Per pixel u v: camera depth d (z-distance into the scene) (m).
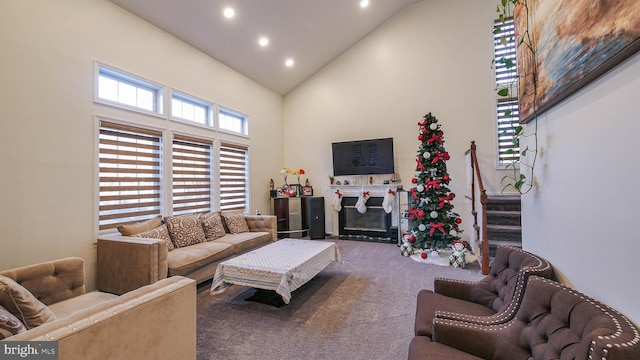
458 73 5.43
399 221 5.45
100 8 3.24
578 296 1.17
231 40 4.67
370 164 5.96
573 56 1.29
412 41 5.77
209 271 3.47
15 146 2.58
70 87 2.97
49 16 2.81
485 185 5.20
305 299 2.98
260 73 5.80
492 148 5.18
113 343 1.24
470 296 1.97
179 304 1.57
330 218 6.50
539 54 1.67
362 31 5.93
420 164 4.63
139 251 2.79
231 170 5.39
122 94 3.60
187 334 1.62
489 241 4.01
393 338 2.22
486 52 5.26
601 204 1.18
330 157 6.51
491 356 1.35
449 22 5.50
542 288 1.34
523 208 2.13
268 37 4.93
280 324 2.47
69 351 1.09
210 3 3.88
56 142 2.85
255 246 4.25
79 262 2.38
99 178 3.24
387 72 5.98
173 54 4.14
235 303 2.93
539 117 1.79
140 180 3.73
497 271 1.96
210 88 4.81
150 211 3.84
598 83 1.19
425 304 1.88
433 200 4.54
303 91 6.76
